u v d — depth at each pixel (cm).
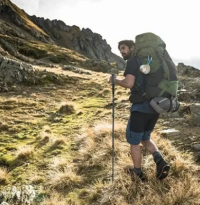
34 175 584
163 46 459
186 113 960
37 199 498
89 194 497
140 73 445
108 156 621
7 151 726
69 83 2169
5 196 507
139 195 465
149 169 534
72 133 865
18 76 1919
